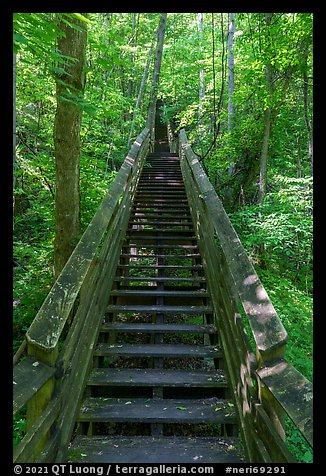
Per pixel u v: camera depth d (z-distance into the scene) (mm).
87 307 2402
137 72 14023
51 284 4336
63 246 4242
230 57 8523
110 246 3383
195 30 13797
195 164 5348
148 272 6398
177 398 2430
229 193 8289
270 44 5988
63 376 1813
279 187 8188
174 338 4848
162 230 4836
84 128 6559
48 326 1691
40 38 2102
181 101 15906
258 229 6043
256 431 1680
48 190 5859
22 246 5570
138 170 7012
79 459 1844
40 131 6387
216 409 2211
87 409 2189
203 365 4148
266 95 6355
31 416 1624
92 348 2553
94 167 6258
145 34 14367
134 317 4961
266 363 1612
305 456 2471
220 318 2760
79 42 3557
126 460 1844
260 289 1934
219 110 8070
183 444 1997
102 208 2971
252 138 7684
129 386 2391
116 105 7984
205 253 3729
